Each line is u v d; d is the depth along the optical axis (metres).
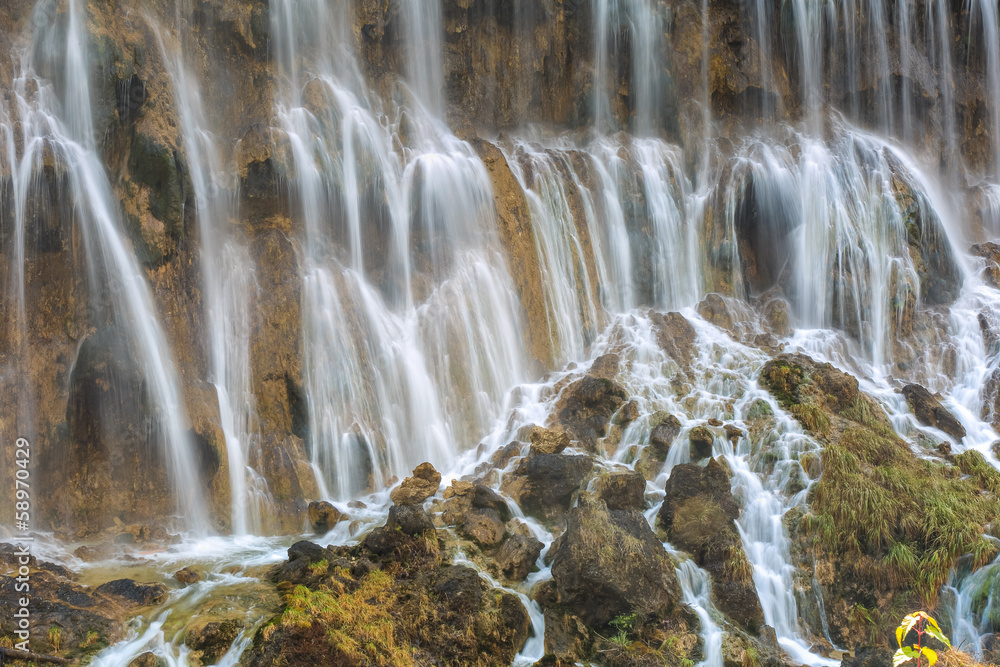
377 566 9.91
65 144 11.64
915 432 13.55
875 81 20.12
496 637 9.21
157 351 11.64
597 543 9.88
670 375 14.59
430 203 14.76
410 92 16.42
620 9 18.17
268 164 13.29
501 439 13.70
